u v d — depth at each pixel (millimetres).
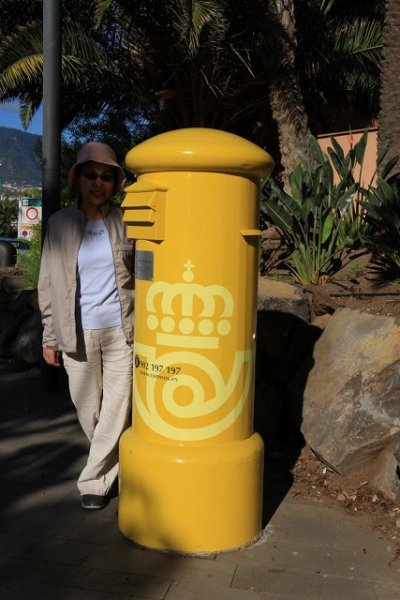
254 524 3291
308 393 4387
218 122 13727
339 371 4254
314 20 11812
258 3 10148
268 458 4332
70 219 3516
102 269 3521
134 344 3330
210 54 11430
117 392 3592
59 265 3482
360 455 3883
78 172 3531
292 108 9617
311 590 2883
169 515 3148
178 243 3078
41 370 6059
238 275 3150
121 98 13906
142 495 3197
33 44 11094
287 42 9602
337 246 6062
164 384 3164
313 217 5863
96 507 3635
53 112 5945
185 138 3064
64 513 3615
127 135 14898
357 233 5969
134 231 3211
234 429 3227
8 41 11141
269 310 4852
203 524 3143
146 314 3201
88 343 3559
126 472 3273
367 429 3865
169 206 3082
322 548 3240
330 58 12297
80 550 3205
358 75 13195
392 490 3688
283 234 6098
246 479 3211
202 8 9695
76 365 3617
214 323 3111
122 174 3537
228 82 12352
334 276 5867
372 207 5367
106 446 3602
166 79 12656
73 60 11625
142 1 10781
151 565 3070
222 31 10945
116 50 12094
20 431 5004
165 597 2820
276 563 3098
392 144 6941
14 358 7020
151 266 3158
